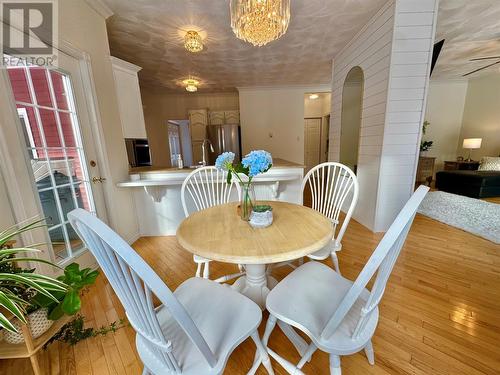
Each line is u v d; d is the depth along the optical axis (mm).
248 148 5523
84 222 492
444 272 1860
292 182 2660
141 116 2834
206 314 891
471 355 1149
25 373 1129
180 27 2559
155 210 2785
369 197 2770
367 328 823
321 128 6695
